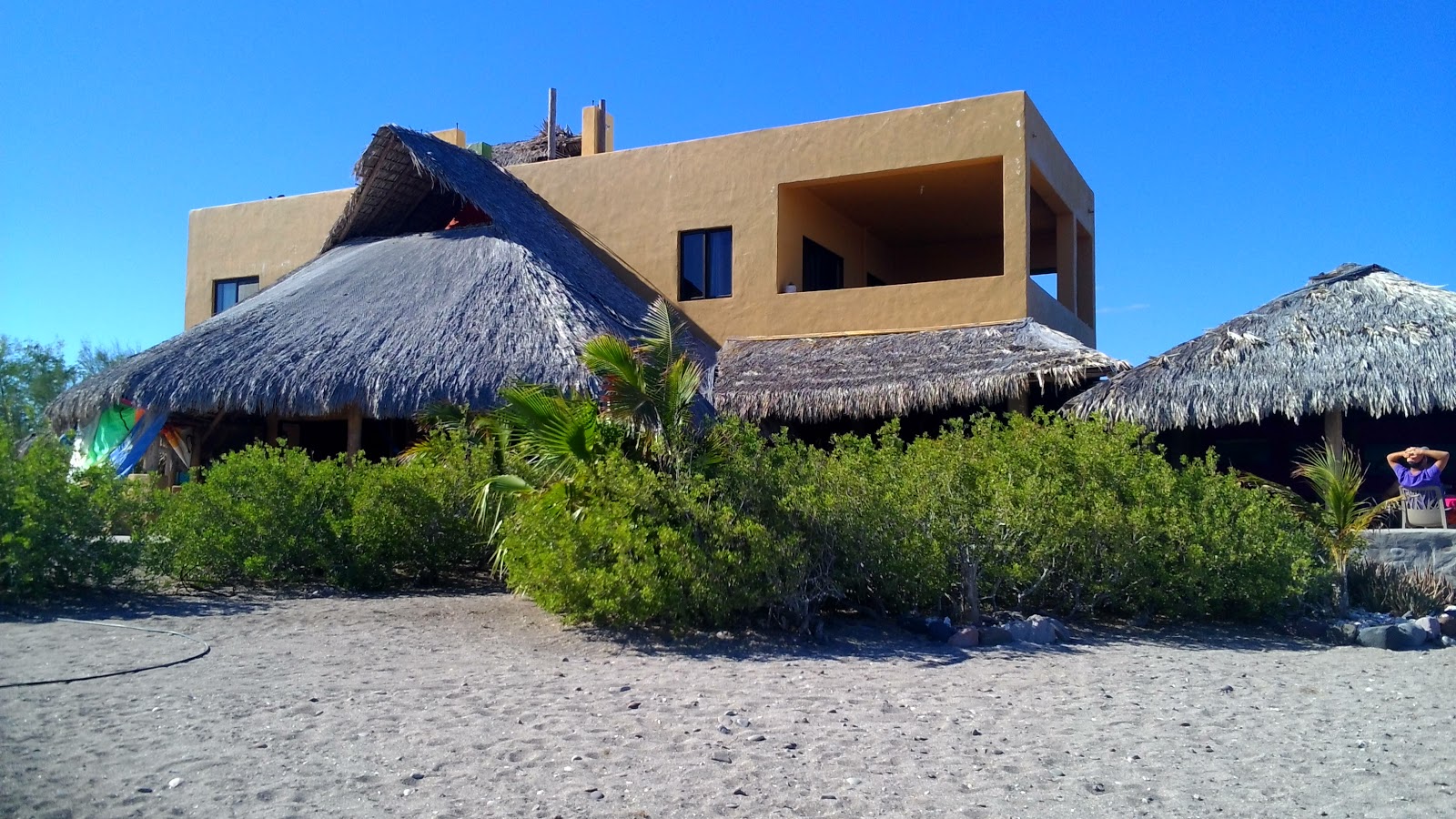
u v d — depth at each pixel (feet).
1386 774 18.08
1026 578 32.76
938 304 59.11
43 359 109.40
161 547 37.58
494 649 28.30
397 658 26.81
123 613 33.17
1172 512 33.50
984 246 81.35
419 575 41.19
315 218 77.92
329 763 17.67
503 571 37.09
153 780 16.74
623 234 67.72
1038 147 60.85
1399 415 48.08
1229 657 29.53
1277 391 42.98
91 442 53.42
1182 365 46.14
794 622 31.12
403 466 41.68
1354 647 31.68
